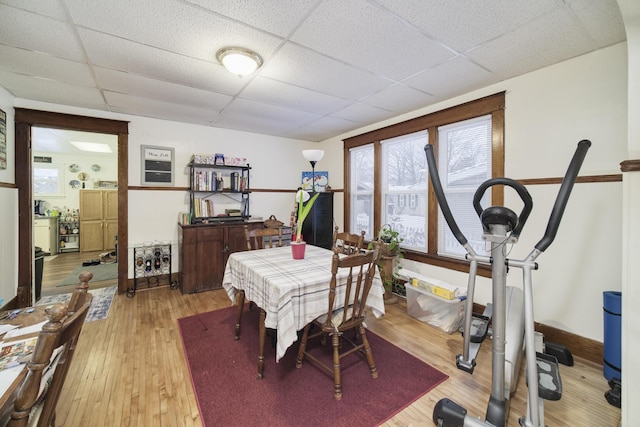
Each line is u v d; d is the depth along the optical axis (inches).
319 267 80.6
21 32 67.9
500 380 52.1
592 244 78.3
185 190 149.9
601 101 76.2
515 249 94.0
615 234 74.5
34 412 35.9
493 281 52.4
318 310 69.5
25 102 113.1
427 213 125.4
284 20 64.1
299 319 65.8
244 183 159.6
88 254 233.6
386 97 111.7
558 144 84.2
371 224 157.0
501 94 96.6
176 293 135.1
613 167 74.6
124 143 133.3
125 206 134.5
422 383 69.7
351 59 82.3
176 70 88.5
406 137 133.9
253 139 171.2
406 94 108.7
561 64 83.4
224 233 142.8
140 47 75.1
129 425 55.7
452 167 116.3
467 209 111.0
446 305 98.4
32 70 88.2
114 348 84.5
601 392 66.6
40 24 64.7
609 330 70.1
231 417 58.1
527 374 47.5
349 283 66.5
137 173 137.6
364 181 162.1
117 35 69.4
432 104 119.9
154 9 60.0
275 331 88.0
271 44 74.1
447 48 76.3
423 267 125.0
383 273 122.8
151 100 114.9
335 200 180.1
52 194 238.8
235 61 77.9
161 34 69.2
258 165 173.5
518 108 93.0
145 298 128.3
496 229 50.7
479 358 81.6
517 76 93.0
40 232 225.5
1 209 101.5
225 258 143.0
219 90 104.8
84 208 239.8
